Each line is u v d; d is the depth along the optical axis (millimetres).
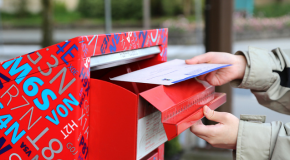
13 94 675
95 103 662
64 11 13547
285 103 975
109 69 960
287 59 974
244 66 1004
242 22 10062
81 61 624
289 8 10570
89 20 13641
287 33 9977
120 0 13695
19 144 686
